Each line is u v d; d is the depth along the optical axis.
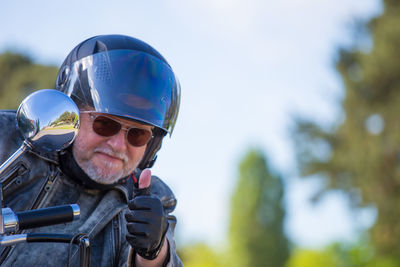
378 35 45.16
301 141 46.78
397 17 45.09
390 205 43.06
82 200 4.19
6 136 4.07
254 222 82.69
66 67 4.34
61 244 3.97
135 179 4.31
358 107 44.91
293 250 82.31
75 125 3.38
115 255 4.14
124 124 4.14
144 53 4.34
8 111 4.25
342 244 56.44
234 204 83.88
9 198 3.97
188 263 66.62
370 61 44.62
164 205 4.55
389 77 44.28
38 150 3.33
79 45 4.41
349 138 44.94
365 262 47.84
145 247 3.47
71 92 4.20
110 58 4.23
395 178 43.44
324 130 46.41
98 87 4.13
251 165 85.06
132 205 3.52
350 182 44.59
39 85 30.89
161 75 4.32
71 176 4.12
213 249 74.44
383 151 43.72
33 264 3.87
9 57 31.48
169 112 4.36
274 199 83.44
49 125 3.29
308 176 45.84
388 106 43.75
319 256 61.09
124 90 4.14
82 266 3.47
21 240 3.27
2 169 3.25
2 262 3.81
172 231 4.52
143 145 4.24
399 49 44.28
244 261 81.12
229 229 83.25
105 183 4.14
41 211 3.24
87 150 4.09
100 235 4.18
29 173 4.03
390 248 43.53
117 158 4.12
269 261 81.25
